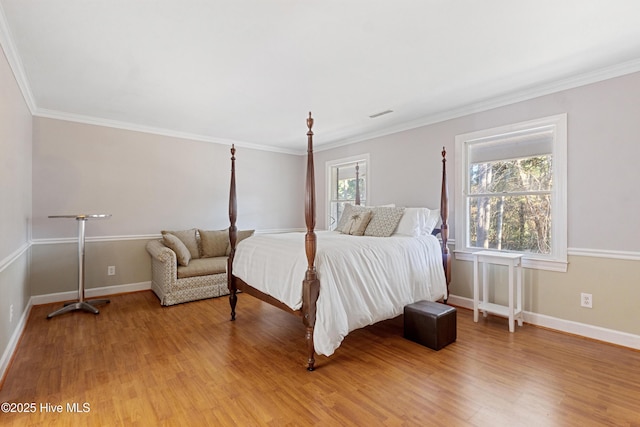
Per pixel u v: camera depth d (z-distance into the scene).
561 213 2.97
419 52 2.38
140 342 2.78
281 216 6.03
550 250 3.11
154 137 4.57
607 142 2.71
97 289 4.16
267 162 5.82
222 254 4.76
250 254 3.13
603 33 2.13
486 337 2.87
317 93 3.20
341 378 2.18
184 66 2.59
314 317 2.32
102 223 4.19
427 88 3.08
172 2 1.78
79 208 4.01
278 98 3.34
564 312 2.97
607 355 2.49
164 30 2.07
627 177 2.62
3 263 2.25
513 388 2.04
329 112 3.82
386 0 1.78
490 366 2.33
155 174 4.59
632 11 1.88
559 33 2.12
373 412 1.81
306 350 2.64
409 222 3.46
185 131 4.75
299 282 2.41
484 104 3.47
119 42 2.21
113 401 1.91
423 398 1.94
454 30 2.09
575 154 2.88
